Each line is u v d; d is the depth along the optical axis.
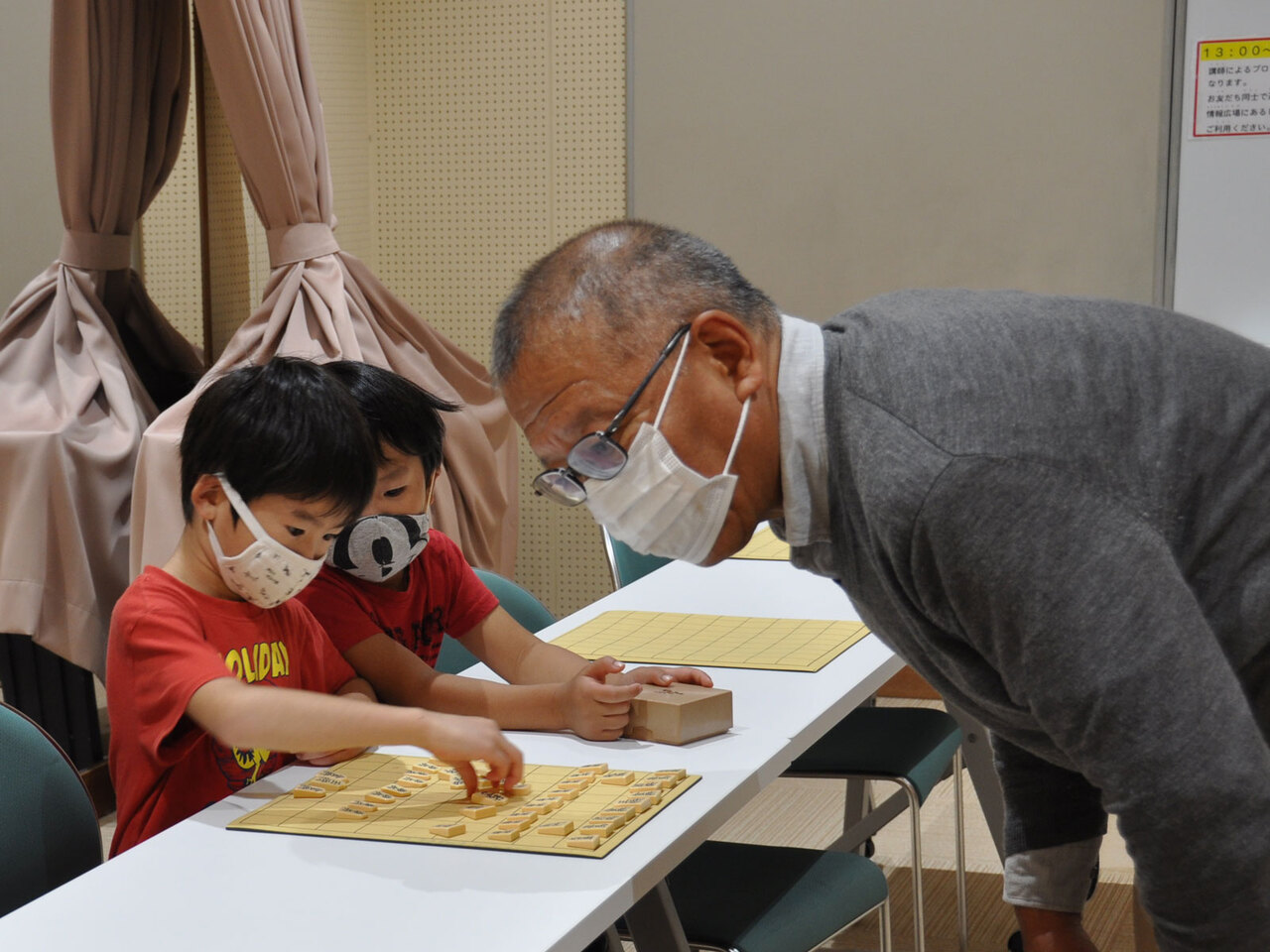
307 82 3.39
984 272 4.23
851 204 4.31
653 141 4.47
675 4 4.38
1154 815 0.99
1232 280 4.04
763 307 1.18
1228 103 3.95
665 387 1.16
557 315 1.18
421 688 1.84
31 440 3.08
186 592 1.66
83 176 3.41
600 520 1.28
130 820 1.64
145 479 3.06
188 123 4.16
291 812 1.49
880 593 1.16
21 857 1.56
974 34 4.12
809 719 1.76
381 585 1.99
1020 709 1.13
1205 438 1.06
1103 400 1.05
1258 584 1.07
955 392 1.04
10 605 3.06
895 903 3.15
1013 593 1.01
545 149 4.61
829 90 4.27
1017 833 1.50
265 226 3.37
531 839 1.38
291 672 1.76
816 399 1.14
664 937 1.65
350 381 1.83
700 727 1.70
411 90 4.72
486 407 3.71
